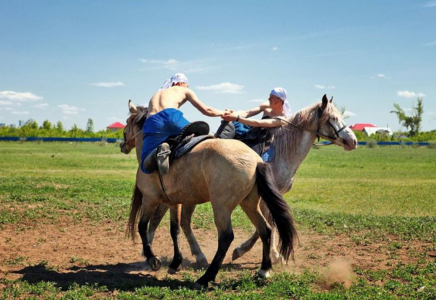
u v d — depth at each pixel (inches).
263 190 222.7
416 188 698.2
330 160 1378.0
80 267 275.7
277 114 295.7
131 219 287.4
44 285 228.1
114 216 427.2
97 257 301.3
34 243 330.0
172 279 248.5
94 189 617.9
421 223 386.0
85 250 317.1
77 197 537.6
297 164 290.7
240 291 224.4
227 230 223.3
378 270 257.8
